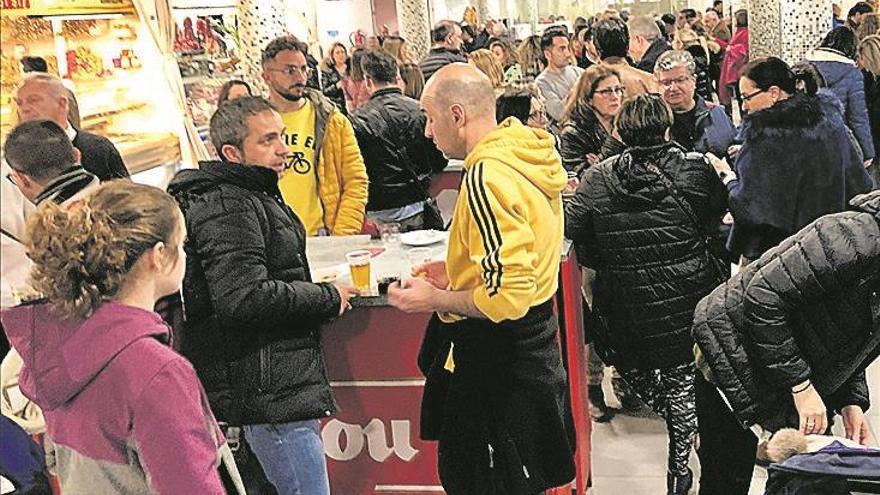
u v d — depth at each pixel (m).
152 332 1.70
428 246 3.43
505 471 2.55
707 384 2.59
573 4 18.25
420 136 4.74
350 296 2.95
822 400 2.41
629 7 18.09
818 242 2.17
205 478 1.67
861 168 3.46
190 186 2.40
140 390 1.64
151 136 4.44
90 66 4.33
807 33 8.27
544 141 2.50
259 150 2.43
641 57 6.45
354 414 3.13
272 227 2.45
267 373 2.46
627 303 3.39
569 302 3.26
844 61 5.09
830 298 2.23
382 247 3.48
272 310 2.38
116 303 1.69
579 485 3.43
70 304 1.65
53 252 1.64
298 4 6.79
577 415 3.37
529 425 2.55
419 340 3.02
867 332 2.27
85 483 1.71
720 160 4.16
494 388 2.52
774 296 2.21
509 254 2.33
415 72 5.83
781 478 2.02
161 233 1.71
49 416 1.73
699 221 3.37
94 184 2.20
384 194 4.70
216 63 5.07
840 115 3.55
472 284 2.51
